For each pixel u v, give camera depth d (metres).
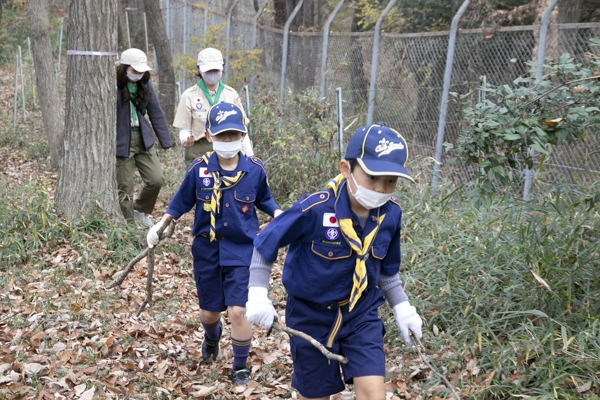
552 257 4.21
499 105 4.20
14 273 6.25
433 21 11.14
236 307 4.24
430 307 4.73
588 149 6.16
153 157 7.82
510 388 3.76
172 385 4.31
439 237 5.33
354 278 2.94
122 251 6.73
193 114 7.32
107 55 7.38
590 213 4.47
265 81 13.18
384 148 2.77
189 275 6.56
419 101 9.06
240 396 4.15
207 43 13.83
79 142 7.41
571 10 8.30
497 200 5.50
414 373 4.19
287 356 4.80
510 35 7.92
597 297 4.11
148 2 14.05
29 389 4.09
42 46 11.35
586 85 3.89
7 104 17.89
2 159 12.58
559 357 3.80
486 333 4.34
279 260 6.69
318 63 11.16
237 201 4.25
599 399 3.41
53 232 7.00
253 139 8.81
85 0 7.26
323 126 8.15
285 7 15.89
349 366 3.03
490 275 4.59
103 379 4.30
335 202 2.94
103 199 7.45
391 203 3.05
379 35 9.37
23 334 4.97
